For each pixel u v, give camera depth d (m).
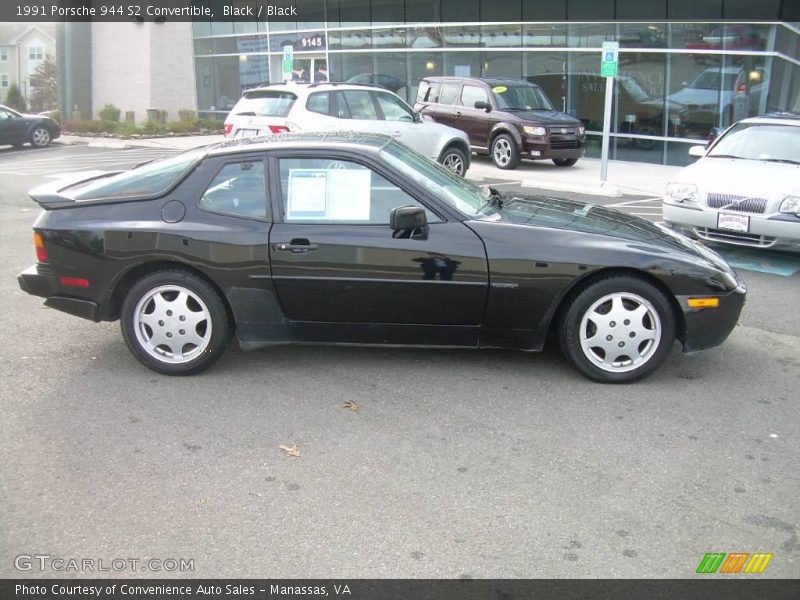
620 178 15.63
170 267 4.99
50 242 5.01
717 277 4.81
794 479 3.85
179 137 25.77
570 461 4.01
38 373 5.14
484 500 3.64
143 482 3.79
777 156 8.98
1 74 82.12
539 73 20.06
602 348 4.91
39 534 3.37
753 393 4.89
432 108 17.61
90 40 30.86
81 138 25.59
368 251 4.82
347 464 3.97
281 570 3.14
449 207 4.90
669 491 3.73
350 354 5.49
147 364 5.08
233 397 4.78
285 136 5.42
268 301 4.95
